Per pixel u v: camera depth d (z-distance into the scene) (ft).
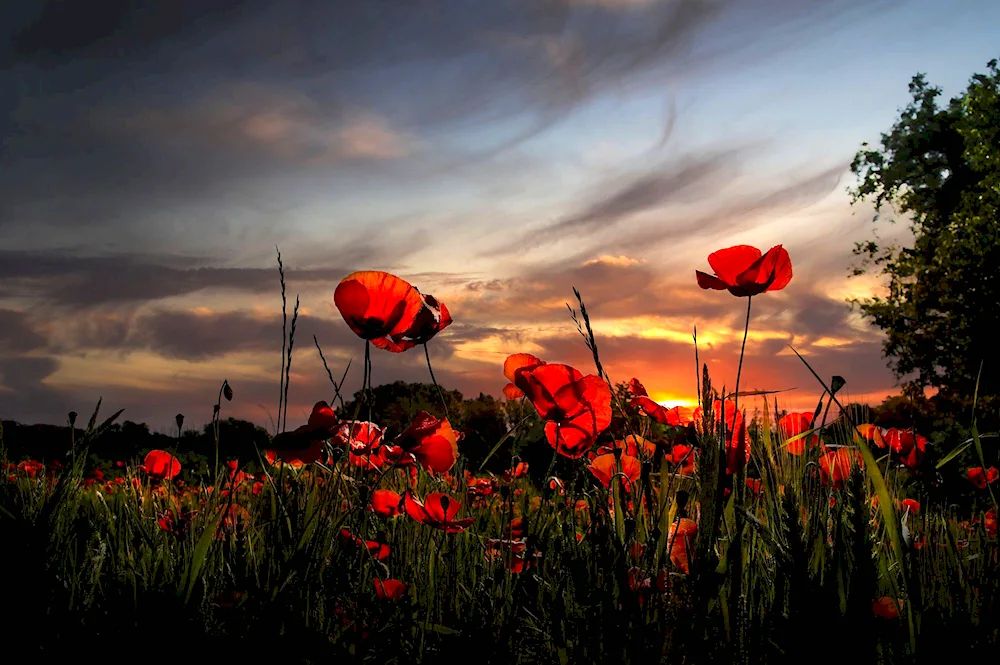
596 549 4.08
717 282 4.69
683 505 4.40
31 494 4.91
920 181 75.72
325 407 4.60
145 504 6.15
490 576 4.81
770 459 4.91
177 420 5.24
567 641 4.01
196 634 3.83
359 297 4.41
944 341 69.00
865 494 4.55
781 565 3.97
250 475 6.48
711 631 3.75
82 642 3.76
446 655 3.86
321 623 4.19
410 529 5.35
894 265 75.87
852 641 3.61
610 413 4.51
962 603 4.18
